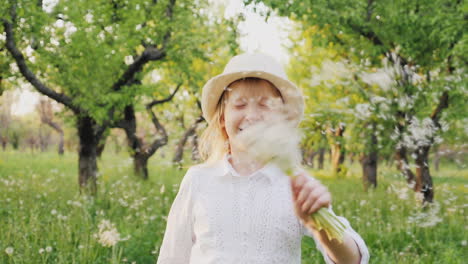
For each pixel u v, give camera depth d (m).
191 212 1.68
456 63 6.32
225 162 1.64
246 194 1.56
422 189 5.77
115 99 7.97
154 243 4.68
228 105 1.67
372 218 5.91
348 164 16.92
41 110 23.38
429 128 5.02
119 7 8.18
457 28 6.09
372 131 6.43
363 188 10.46
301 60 9.48
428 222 5.38
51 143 35.31
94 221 5.62
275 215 1.52
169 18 8.77
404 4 6.79
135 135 12.62
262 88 1.65
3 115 17.20
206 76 13.84
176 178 12.16
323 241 1.31
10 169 13.02
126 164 8.56
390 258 4.52
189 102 13.10
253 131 1.14
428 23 6.65
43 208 5.95
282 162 1.12
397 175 6.87
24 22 6.81
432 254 4.75
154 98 13.49
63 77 7.66
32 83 7.63
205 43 9.72
